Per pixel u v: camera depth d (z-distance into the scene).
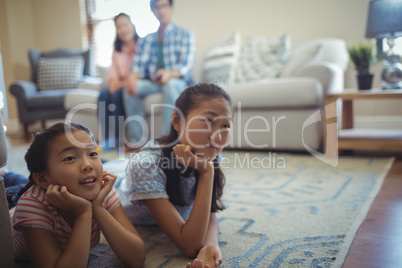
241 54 3.29
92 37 4.96
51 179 0.79
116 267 0.90
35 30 5.29
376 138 2.41
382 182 1.69
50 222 0.81
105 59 4.91
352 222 1.16
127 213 1.20
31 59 4.52
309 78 2.56
